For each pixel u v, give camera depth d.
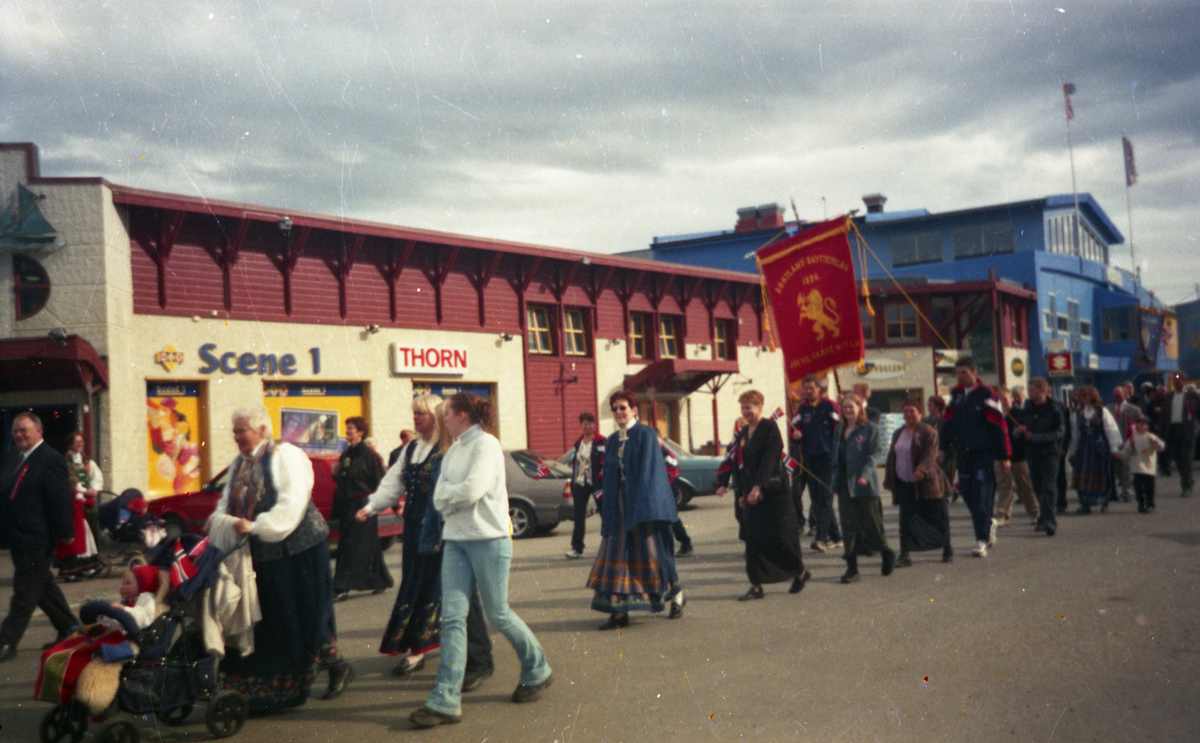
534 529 13.76
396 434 20.22
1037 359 39.69
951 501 15.09
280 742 4.38
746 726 4.25
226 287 17.61
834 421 10.38
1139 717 4.11
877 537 8.04
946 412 9.33
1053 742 3.86
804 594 7.56
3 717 5.01
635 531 6.68
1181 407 14.50
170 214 16.70
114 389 15.53
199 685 4.61
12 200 15.27
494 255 22.61
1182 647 5.20
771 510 7.50
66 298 15.37
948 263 41.31
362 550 8.80
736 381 30.44
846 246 7.16
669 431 28.19
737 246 42.25
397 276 20.58
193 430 17.11
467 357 21.84
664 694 4.83
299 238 18.61
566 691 5.00
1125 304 44.88
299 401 18.67
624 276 26.69
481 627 5.30
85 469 11.48
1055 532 10.43
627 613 6.72
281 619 4.87
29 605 6.54
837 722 4.23
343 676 5.13
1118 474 14.19
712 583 8.43
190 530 12.12
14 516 6.52
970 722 4.14
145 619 4.62
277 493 4.88
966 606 6.58
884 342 36.34
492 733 4.34
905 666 5.10
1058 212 41.78
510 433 22.88
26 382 15.20
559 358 24.45
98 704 4.43
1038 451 10.52
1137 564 8.01
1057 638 5.51
